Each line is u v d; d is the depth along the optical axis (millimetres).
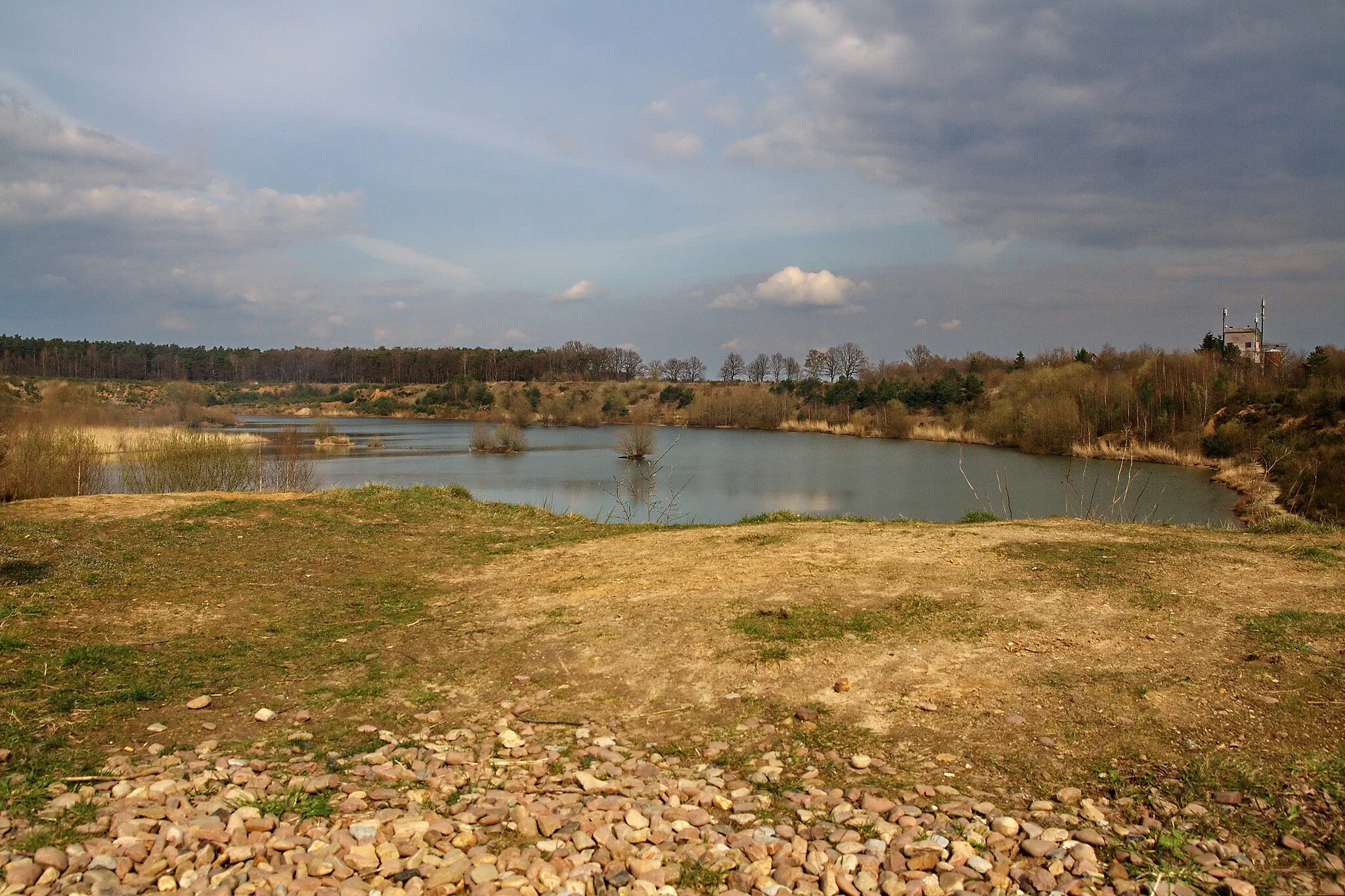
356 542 10891
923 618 6719
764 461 45469
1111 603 6930
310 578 8938
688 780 4227
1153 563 8320
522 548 10875
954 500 30531
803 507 28828
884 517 26875
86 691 5191
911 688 5312
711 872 3355
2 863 3125
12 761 4066
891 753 4465
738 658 5957
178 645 6336
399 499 13758
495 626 7066
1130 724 4594
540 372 121375
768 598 7508
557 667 6020
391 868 3307
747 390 79750
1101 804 3844
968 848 3463
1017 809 3838
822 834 3662
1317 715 4535
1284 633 5867
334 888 3152
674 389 90812
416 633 6922
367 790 4070
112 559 8922
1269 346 61219
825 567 8672
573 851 3516
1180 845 3438
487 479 36375
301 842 3492
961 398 66062
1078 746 4410
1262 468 32062
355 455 48750
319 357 135875
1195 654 5605
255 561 9484
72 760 4168
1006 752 4395
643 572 8938
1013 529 10797
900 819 3738
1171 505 27375
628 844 3549
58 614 6766
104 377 100812
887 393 72812
